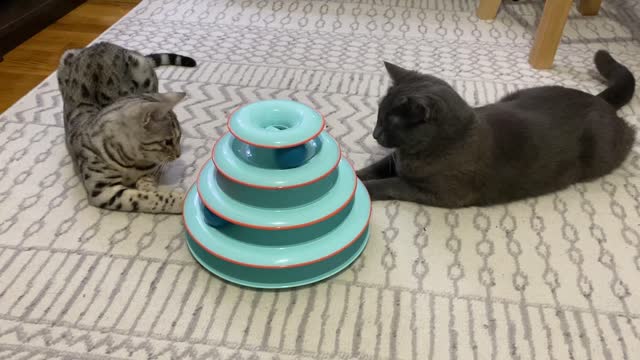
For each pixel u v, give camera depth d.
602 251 1.57
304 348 1.27
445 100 1.52
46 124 2.02
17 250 1.49
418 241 1.58
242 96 2.25
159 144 1.63
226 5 3.08
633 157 1.96
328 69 2.48
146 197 1.61
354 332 1.31
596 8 3.08
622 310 1.39
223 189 1.43
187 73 2.40
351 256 1.46
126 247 1.52
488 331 1.33
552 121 1.73
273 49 2.63
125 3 3.13
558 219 1.68
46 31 2.77
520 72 2.51
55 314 1.32
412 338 1.30
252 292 1.40
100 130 1.59
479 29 2.91
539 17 3.07
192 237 1.43
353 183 1.50
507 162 1.64
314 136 1.32
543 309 1.39
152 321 1.32
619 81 2.13
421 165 1.61
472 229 1.64
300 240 1.39
